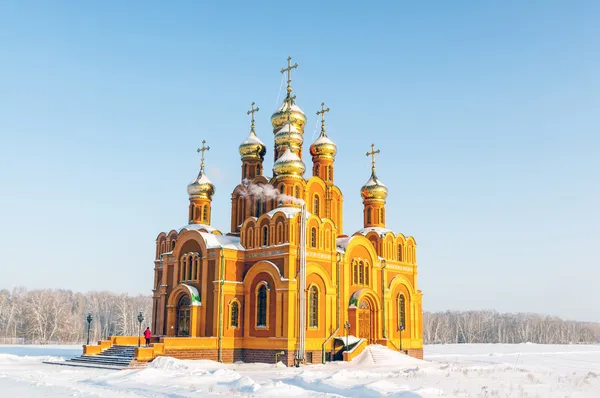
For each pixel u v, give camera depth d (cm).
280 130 5775
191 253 5194
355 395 2642
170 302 5162
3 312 11131
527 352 8281
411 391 2589
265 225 5041
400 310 5878
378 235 5928
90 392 2714
